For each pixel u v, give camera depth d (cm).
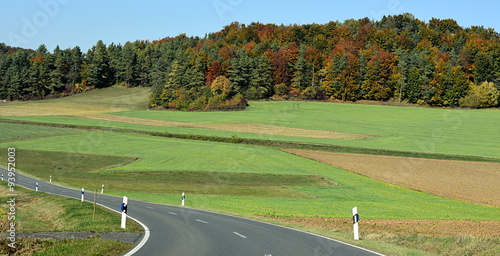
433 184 4909
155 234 1677
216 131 9606
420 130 10144
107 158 6550
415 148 7756
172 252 1285
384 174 5484
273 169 5694
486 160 6694
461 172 5638
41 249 1259
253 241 1536
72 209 2562
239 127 10256
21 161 6469
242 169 5666
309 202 3772
